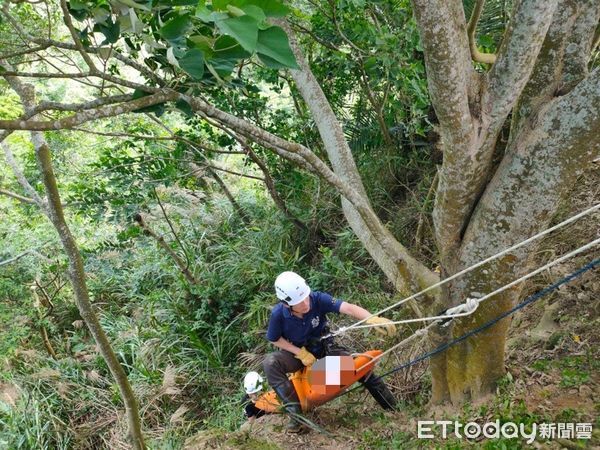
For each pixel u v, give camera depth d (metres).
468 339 3.64
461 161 3.08
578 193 5.14
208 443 4.59
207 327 6.82
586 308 4.20
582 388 3.56
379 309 5.65
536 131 2.95
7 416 5.93
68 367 6.75
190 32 1.94
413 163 6.81
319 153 7.21
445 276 3.55
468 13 5.48
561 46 2.92
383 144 7.06
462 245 3.43
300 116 7.04
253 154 6.31
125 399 4.20
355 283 6.18
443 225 3.43
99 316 7.64
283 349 4.43
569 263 4.60
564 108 2.84
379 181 6.94
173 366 6.42
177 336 6.82
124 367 6.74
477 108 3.01
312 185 7.27
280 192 7.42
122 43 4.75
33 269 7.65
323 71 6.59
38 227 8.04
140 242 7.13
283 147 2.97
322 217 7.14
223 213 8.25
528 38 2.69
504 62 2.85
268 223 7.41
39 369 6.70
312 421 4.56
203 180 8.41
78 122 2.06
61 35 5.95
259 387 4.70
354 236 6.41
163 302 7.26
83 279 3.88
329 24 5.78
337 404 4.89
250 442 4.34
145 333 6.90
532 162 2.96
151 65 2.45
